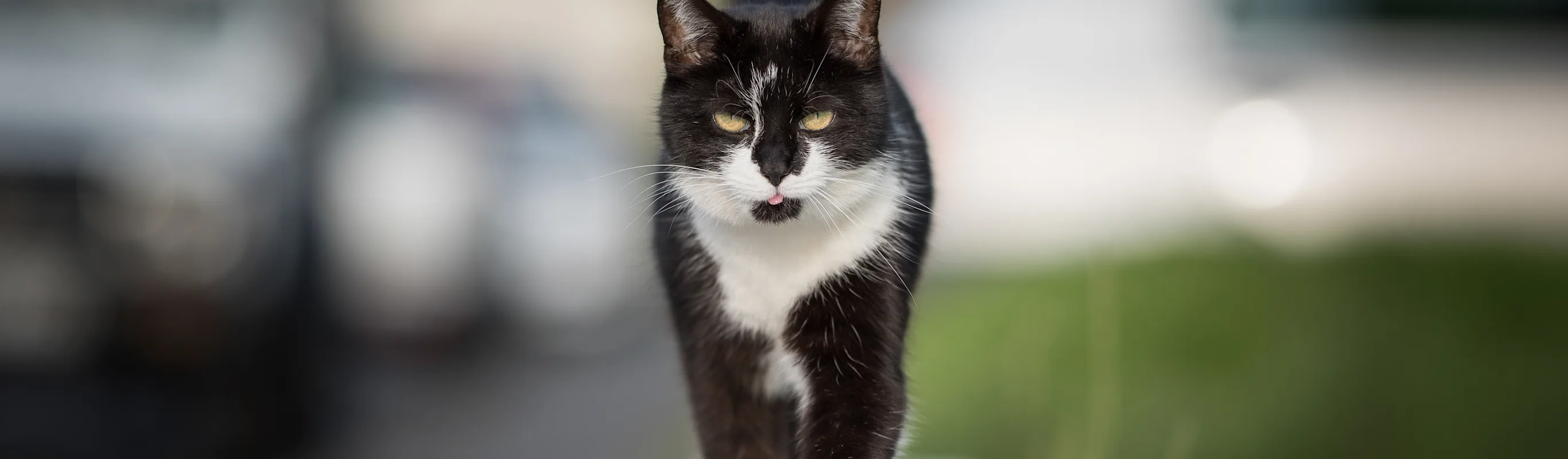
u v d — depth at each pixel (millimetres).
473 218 8336
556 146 9109
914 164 4090
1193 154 8945
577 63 25594
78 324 5629
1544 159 9117
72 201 5598
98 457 5738
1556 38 9414
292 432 6320
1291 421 5941
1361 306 7082
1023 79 9227
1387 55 9242
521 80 9672
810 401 4090
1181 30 9180
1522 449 5648
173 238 5637
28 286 5602
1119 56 9156
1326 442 5809
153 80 6070
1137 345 6859
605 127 10898
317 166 6391
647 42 23312
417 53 9961
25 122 5660
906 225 4004
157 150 5703
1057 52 9266
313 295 6277
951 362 7355
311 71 6746
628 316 9328
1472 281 7578
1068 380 6582
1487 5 9523
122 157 5648
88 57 6078
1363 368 6273
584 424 7438
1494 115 9117
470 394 8203
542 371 8797
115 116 5777
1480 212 9016
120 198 5617
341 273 6867
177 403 5832
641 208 6105
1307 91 8922
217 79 6223
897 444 4031
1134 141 9023
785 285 3955
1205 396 6223
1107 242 8234
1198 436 5750
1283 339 6816
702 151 3875
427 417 7664
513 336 8766
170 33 6379
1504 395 6012
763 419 4297
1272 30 9320
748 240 3920
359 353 7422
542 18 25562
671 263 4148
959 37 9461
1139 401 6164
